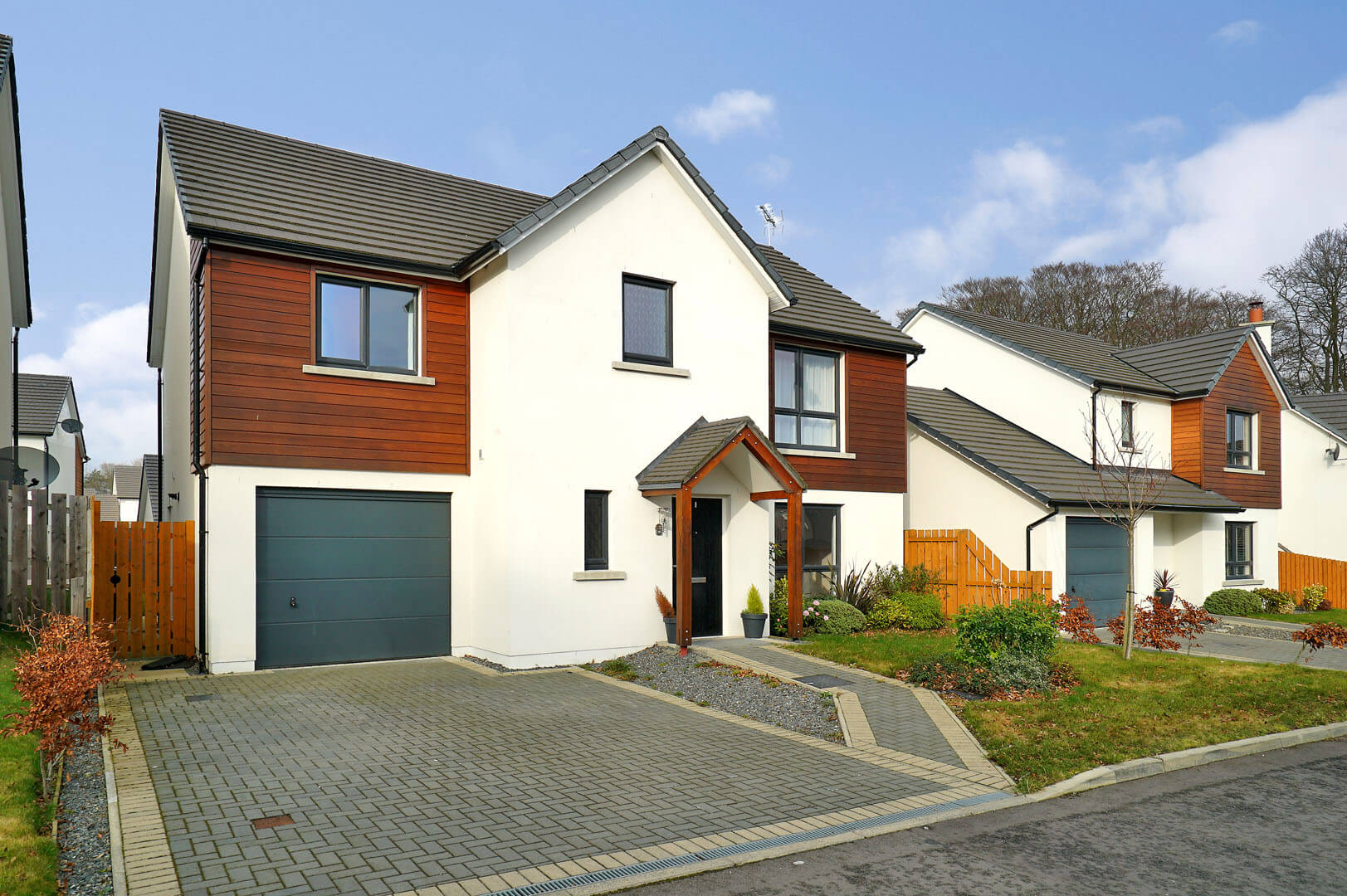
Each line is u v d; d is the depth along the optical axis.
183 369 15.20
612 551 13.41
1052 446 21.86
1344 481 26.95
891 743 8.78
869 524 17.50
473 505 13.44
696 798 7.06
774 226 20.86
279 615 12.02
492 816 6.53
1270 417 25.25
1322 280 40.16
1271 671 12.56
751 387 15.31
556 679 11.73
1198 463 23.02
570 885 5.38
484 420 13.16
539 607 12.64
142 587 12.41
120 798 6.70
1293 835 6.59
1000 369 23.14
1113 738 8.98
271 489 12.01
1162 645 13.51
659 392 14.14
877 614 16.05
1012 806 7.18
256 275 11.95
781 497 14.41
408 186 15.26
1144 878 5.71
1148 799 7.46
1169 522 22.84
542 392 12.87
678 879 5.56
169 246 16.95
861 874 5.71
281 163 14.09
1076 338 26.55
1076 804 7.27
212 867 5.48
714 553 14.61
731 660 12.20
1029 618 11.38
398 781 7.29
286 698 10.17
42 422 31.03
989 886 5.54
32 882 4.99
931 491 19.98
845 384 17.45
